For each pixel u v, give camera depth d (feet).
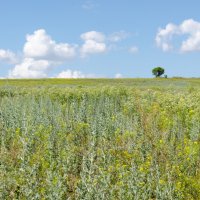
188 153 37.17
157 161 35.96
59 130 47.24
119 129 47.03
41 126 46.26
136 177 28.02
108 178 27.73
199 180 31.86
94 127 45.47
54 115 53.52
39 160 34.76
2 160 33.12
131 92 93.97
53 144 40.65
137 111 61.82
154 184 29.94
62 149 39.32
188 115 59.11
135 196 26.71
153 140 41.01
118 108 69.56
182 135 46.14
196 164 35.78
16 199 26.63
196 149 39.50
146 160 36.06
